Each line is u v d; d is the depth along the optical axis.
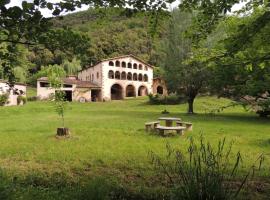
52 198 5.24
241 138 15.09
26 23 3.35
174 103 46.72
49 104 44.69
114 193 6.16
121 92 62.91
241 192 6.47
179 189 5.37
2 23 3.32
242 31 4.36
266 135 16.28
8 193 4.87
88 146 12.25
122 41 76.19
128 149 11.64
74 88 57.06
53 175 7.80
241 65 5.49
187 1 4.87
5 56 3.96
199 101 42.97
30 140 13.80
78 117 27.83
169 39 32.50
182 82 32.16
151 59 82.19
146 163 9.27
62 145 12.48
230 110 37.00
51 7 3.29
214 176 4.86
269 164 9.48
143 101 51.09
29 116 29.42
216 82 22.75
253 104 4.96
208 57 5.58
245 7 5.32
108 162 9.42
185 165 5.73
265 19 4.19
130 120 24.16
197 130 18.00
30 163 9.32
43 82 55.91
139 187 6.69
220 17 5.14
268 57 5.11
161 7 4.46
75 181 7.24
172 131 16.25
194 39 5.59
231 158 10.09
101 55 63.31
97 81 61.66
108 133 16.36
